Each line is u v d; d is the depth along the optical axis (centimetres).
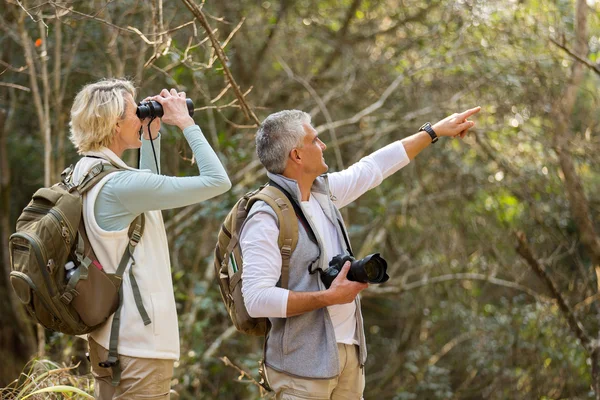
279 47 1046
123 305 279
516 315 920
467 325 1023
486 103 879
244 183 804
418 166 969
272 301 271
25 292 267
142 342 279
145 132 315
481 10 826
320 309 288
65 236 269
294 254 285
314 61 1060
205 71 762
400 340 1130
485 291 1062
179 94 305
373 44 1038
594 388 606
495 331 956
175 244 820
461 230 993
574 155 768
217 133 876
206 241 840
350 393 301
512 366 918
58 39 674
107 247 277
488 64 838
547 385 872
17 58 821
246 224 287
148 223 291
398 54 966
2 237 925
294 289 285
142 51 689
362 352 300
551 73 804
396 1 1007
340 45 1018
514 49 842
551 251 934
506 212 973
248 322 297
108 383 292
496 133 905
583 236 687
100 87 290
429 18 975
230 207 780
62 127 711
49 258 267
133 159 732
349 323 298
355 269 273
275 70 1052
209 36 421
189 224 809
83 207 278
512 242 934
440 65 858
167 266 295
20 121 907
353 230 880
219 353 859
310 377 283
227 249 302
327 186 313
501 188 942
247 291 277
